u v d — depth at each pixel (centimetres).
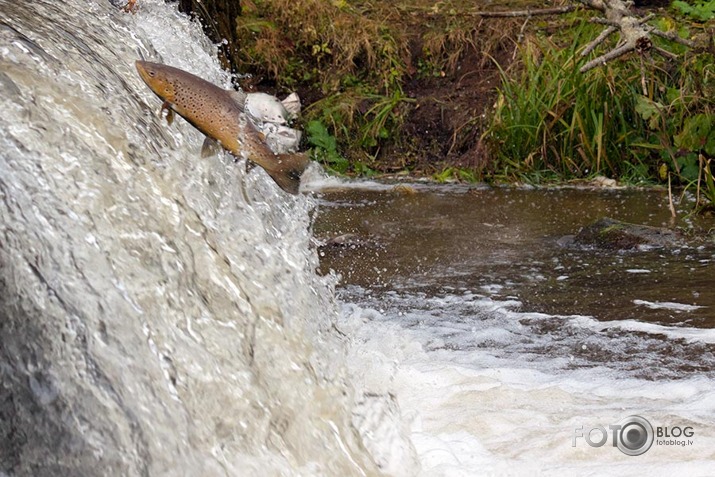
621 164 922
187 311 293
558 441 329
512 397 375
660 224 734
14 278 242
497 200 846
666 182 888
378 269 620
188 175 365
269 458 271
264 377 303
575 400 374
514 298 546
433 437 334
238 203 399
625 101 927
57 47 368
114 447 233
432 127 1027
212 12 791
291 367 319
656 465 306
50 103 316
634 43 688
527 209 805
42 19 403
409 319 503
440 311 520
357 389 351
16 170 273
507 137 941
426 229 737
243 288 331
